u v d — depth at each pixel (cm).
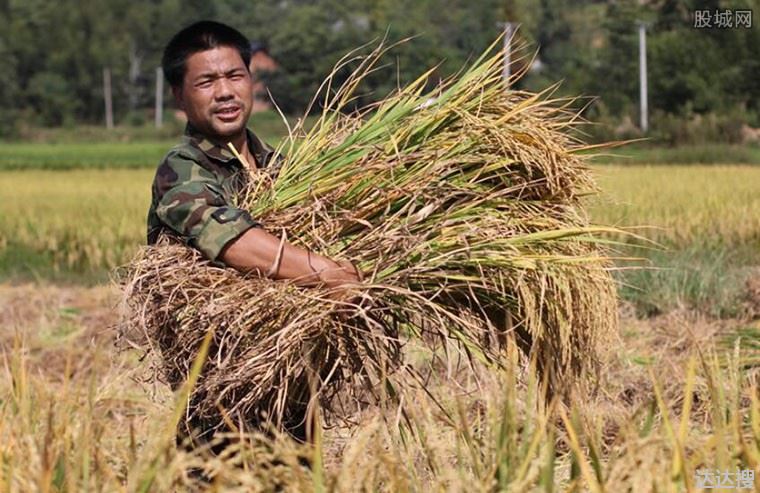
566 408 389
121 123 8250
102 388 433
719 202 1449
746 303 775
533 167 374
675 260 888
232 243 351
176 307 357
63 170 3500
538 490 286
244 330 346
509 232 367
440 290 357
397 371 363
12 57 8031
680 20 4781
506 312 367
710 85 4462
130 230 1371
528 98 382
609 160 2623
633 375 544
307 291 351
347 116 385
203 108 374
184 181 363
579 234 371
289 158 376
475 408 430
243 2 8838
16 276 1190
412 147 371
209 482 342
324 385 345
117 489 293
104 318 837
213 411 356
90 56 8188
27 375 406
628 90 4591
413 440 362
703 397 444
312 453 300
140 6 8550
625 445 309
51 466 291
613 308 379
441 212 369
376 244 360
